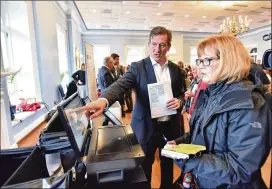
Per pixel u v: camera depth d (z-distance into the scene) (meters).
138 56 9.70
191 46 9.98
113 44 9.40
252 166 0.60
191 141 0.85
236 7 6.18
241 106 0.63
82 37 9.02
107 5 5.58
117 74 4.08
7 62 0.83
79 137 0.67
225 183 0.65
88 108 0.84
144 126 1.28
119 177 0.60
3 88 0.78
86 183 0.58
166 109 1.26
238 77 0.70
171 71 1.37
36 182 0.48
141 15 6.78
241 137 0.62
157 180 1.39
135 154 0.63
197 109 0.89
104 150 0.65
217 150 0.72
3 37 0.79
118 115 1.61
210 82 0.76
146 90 1.27
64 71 2.92
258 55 9.22
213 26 8.78
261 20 7.98
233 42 0.71
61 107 0.59
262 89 0.70
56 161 0.69
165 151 0.73
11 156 0.70
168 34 1.27
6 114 0.80
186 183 0.84
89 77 2.35
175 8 6.14
